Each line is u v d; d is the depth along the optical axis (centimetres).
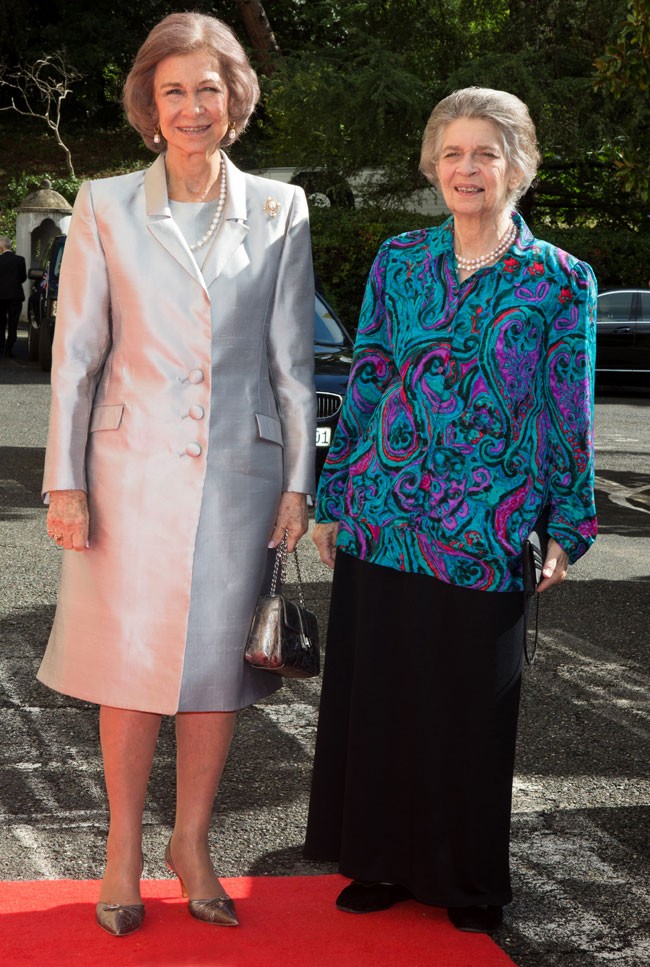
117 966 279
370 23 2339
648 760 427
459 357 295
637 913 315
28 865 334
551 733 452
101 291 297
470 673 295
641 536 868
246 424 301
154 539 296
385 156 2202
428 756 298
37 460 1056
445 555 294
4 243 1955
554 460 302
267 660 297
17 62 3994
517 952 294
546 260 296
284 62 2217
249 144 3189
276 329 308
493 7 2300
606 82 981
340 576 312
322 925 304
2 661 515
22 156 3809
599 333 1845
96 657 301
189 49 289
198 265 295
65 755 417
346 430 315
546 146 2094
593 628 603
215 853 345
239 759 416
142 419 296
